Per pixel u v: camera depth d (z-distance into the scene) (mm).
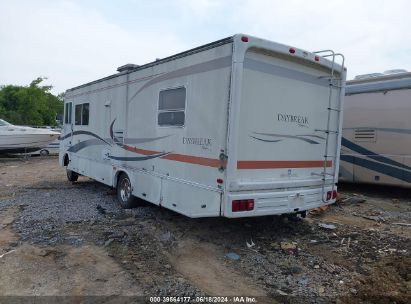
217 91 4758
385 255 4973
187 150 5309
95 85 8609
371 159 9172
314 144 5676
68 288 3916
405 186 8695
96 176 8555
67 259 4672
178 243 5348
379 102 9031
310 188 5602
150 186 6277
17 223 6152
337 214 7285
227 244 5336
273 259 4832
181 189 5418
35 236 5500
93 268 4426
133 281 4109
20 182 10859
